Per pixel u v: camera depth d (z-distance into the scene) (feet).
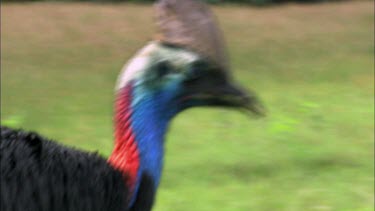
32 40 58.75
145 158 8.54
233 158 27.25
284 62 50.01
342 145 29.12
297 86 42.11
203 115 34.06
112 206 8.17
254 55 52.42
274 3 83.46
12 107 36.50
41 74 45.50
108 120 33.53
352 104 37.01
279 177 25.11
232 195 23.31
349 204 22.47
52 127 32.45
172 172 25.46
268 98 38.42
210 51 8.48
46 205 7.57
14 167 7.47
